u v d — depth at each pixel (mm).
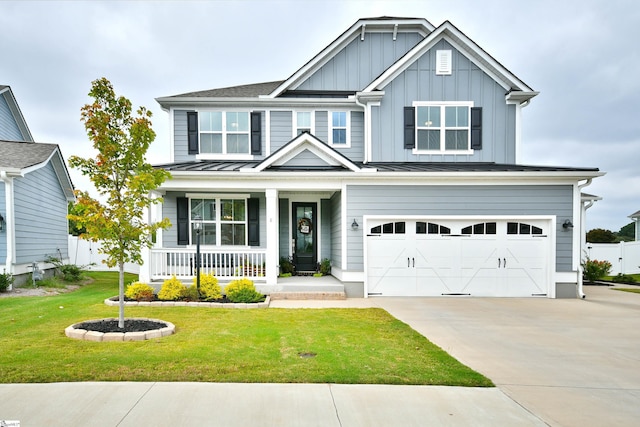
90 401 3562
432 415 3400
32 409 3398
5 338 5602
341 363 4684
